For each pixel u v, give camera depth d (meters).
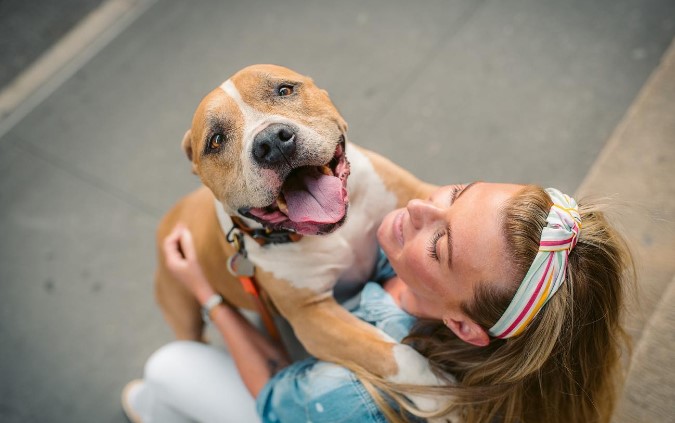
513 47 3.77
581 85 3.52
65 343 3.40
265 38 4.20
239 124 1.83
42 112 4.24
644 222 2.45
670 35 3.54
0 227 3.79
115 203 3.75
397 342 1.89
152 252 3.57
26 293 3.56
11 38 4.75
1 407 3.28
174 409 2.57
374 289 2.09
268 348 2.24
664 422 2.04
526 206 1.52
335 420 1.79
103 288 3.52
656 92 2.87
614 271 1.63
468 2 4.05
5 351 3.42
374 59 3.93
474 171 3.38
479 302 1.57
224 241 2.20
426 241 1.68
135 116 4.06
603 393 1.79
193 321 2.82
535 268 1.48
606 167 2.70
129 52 4.39
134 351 3.33
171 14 4.52
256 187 1.76
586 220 1.65
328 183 1.83
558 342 1.59
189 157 2.18
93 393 3.25
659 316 2.20
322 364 1.93
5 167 4.03
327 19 4.19
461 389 1.69
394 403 1.77
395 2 4.17
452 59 3.82
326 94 2.03
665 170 2.60
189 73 4.16
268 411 1.98
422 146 3.53
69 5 4.86
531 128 3.44
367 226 2.15
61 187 3.87
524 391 1.72
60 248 3.67
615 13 3.73
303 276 2.04
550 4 3.89
